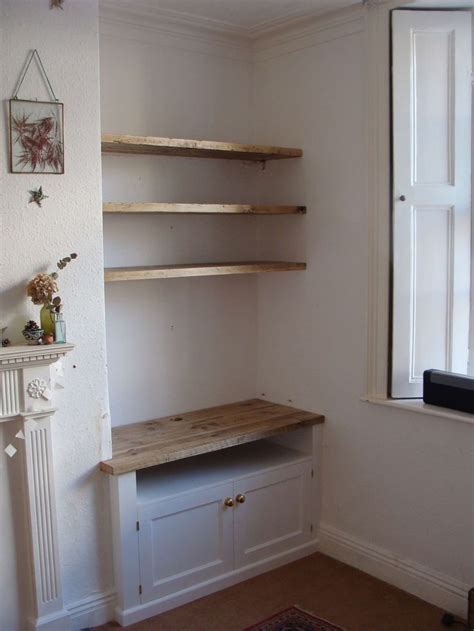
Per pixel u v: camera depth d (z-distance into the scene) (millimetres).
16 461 2578
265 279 3680
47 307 2523
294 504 3365
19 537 2621
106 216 3135
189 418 3385
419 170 2957
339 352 3303
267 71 3539
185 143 2945
